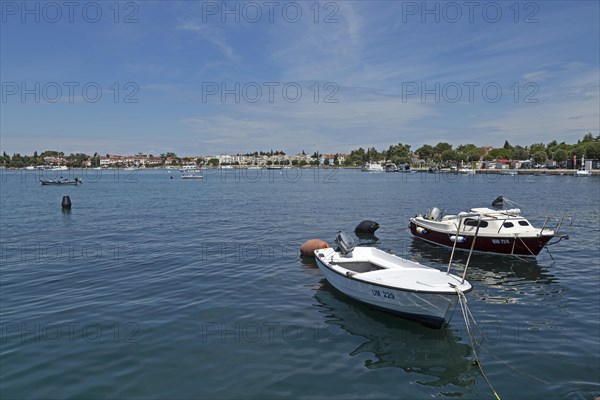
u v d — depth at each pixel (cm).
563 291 1614
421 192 7188
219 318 1280
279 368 977
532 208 4531
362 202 5350
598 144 13650
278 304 1417
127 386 885
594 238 2689
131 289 1559
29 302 1401
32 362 980
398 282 1296
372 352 1077
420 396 876
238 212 4228
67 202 4538
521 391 898
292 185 10031
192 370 957
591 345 1121
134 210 4447
